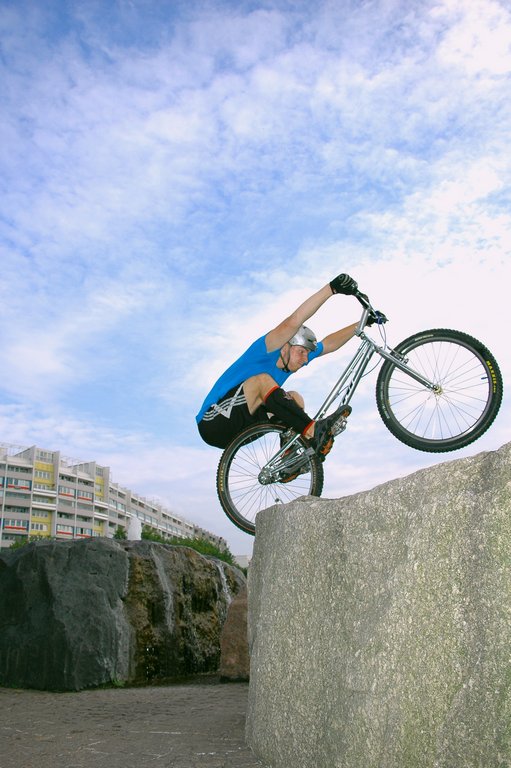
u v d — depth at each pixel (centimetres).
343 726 205
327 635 231
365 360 438
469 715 163
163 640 617
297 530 264
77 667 541
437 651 176
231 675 588
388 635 193
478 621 169
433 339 418
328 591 238
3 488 7606
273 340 432
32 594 581
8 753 285
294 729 235
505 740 153
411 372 418
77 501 8412
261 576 307
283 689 247
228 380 444
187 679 620
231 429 447
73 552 600
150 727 341
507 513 168
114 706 430
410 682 181
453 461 196
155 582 634
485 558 171
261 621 277
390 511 214
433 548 186
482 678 163
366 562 220
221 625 720
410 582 190
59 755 278
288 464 429
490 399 400
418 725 175
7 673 556
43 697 491
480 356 406
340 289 425
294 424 422
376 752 188
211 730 325
